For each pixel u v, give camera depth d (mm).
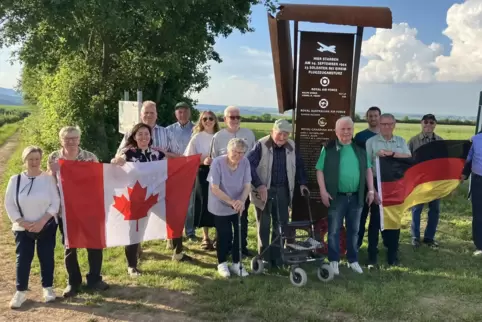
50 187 4918
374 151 6348
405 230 8445
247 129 6609
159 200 5688
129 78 18547
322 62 6582
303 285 5531
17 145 29672
